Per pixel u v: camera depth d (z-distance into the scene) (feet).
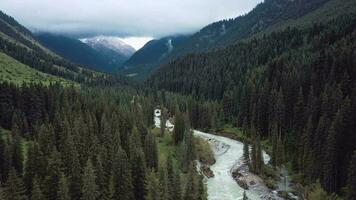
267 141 442.09
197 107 557.33
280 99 429.79
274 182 317.83
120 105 494.59
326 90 383.45
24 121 377.91
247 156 361.51
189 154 343.26
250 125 491.31
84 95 509.76
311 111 374.63
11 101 410.72
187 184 248.93
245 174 337.72
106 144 301.84
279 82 504.84
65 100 436.76
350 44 497.87
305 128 363.97
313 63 481.87
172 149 397.19
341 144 293.84
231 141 475.31
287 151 375.86
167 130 488.44
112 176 249.14
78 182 243.60
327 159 285.43
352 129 299.79
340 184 288.10
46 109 437.58
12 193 219.20
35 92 425.28
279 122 426.92
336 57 458.50
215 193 299.58
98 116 410.72
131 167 264.93
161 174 259.80
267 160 377.50
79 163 254.27
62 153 276.62
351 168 257.96
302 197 284.20
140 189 262.67
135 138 325.42
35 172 250.78
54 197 238.89
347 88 386.73
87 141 302.25
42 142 296.71
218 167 367.45
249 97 521.24
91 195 231.30
